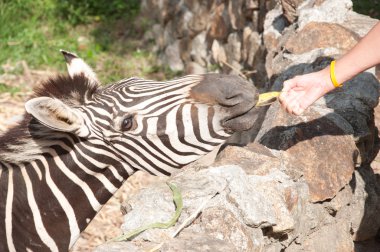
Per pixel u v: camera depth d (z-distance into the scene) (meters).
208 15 10.87
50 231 4.56
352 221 5.73
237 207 4.25
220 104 4.34
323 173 5.14
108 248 3.86
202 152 4.48
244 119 4.35
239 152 4.89
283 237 4.75
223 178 4.38
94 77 4.85
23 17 12.76
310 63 6.16
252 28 9.34
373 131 5.82
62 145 4.52
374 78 5.97
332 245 5.44
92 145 4.50
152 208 4.25
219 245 3.85
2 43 11.84
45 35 12.41
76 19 12.81
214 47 10.65
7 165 4.56
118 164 4.57
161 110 4.43
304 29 6.49
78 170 4.53
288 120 5.43
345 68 4.51
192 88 4.44
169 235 4.06
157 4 12.27
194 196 4.25
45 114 4.18
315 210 5.12
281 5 7.34
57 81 4.59
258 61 8.99
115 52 12.19
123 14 12.96
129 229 4.18
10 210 4.53
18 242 4.55
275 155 5.02
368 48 4.45
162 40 12.11
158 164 4.52
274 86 6.16
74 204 4.57
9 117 9.84
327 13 6.84
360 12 9.03
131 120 4.44
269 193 4.55
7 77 11.03
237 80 4.39
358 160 5.54
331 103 5.67
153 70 11.84
